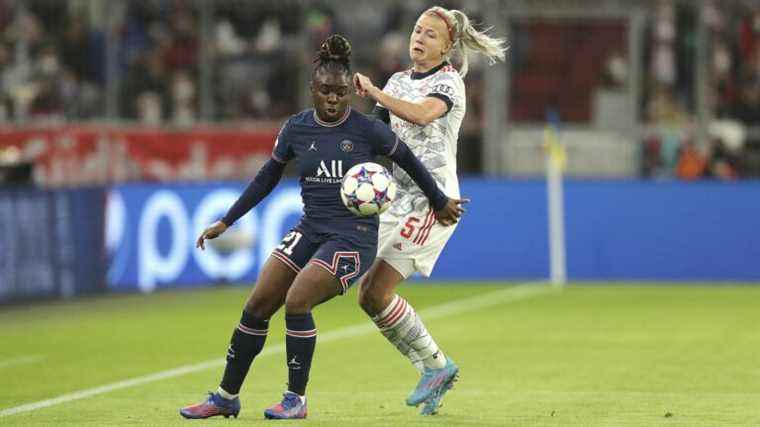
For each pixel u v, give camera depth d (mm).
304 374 26922
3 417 29000
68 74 77312
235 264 67062
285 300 26938
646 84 79812
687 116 80000
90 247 61906
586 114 79688
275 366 37906
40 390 33844
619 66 79625
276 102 79438
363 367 37781
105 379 35938
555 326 49219
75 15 78375
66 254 60312
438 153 28078
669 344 43344
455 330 48062
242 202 27672
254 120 78812
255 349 27016
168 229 65312
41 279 58844
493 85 74438
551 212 69312
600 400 30969
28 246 57969
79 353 42156
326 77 25953
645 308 56031
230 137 72938
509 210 69688
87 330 49000
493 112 74562
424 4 79250
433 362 28016
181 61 79750
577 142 77438
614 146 77375
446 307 56781
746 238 68875
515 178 70750
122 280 63719
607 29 79875
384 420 27391
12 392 33531
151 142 71188
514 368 37562
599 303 58250
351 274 26531
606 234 69312
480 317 52656
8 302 56719
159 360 40219
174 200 65562
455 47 29047
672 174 75812
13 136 68875
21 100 75688
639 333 46781
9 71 77375
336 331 47969
